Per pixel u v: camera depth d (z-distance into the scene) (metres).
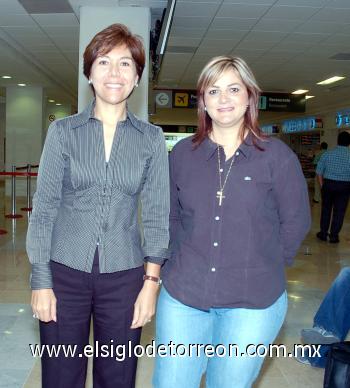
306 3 6.04
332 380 2.52
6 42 8.37
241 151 1.76
